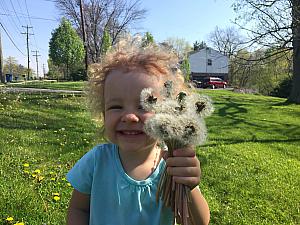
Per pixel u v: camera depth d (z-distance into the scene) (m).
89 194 0.43
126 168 0.41
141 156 0.41
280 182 1.28
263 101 4.38
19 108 2.65
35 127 1.95
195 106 0.33
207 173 1.33
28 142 1.57
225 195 1.12
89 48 11.80
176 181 0.34
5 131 1.77
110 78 0.40
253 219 0.96
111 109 0.39
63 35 12.68
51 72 17.06
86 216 0.43
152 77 0.39
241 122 2.75
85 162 0.43
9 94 3.51
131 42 0.43
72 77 12.23
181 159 0.33
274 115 3.20
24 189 0.93
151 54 0.40
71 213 0.43
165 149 0.39
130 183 0.40
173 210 0.35
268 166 1.49
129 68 0.39
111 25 11.33
